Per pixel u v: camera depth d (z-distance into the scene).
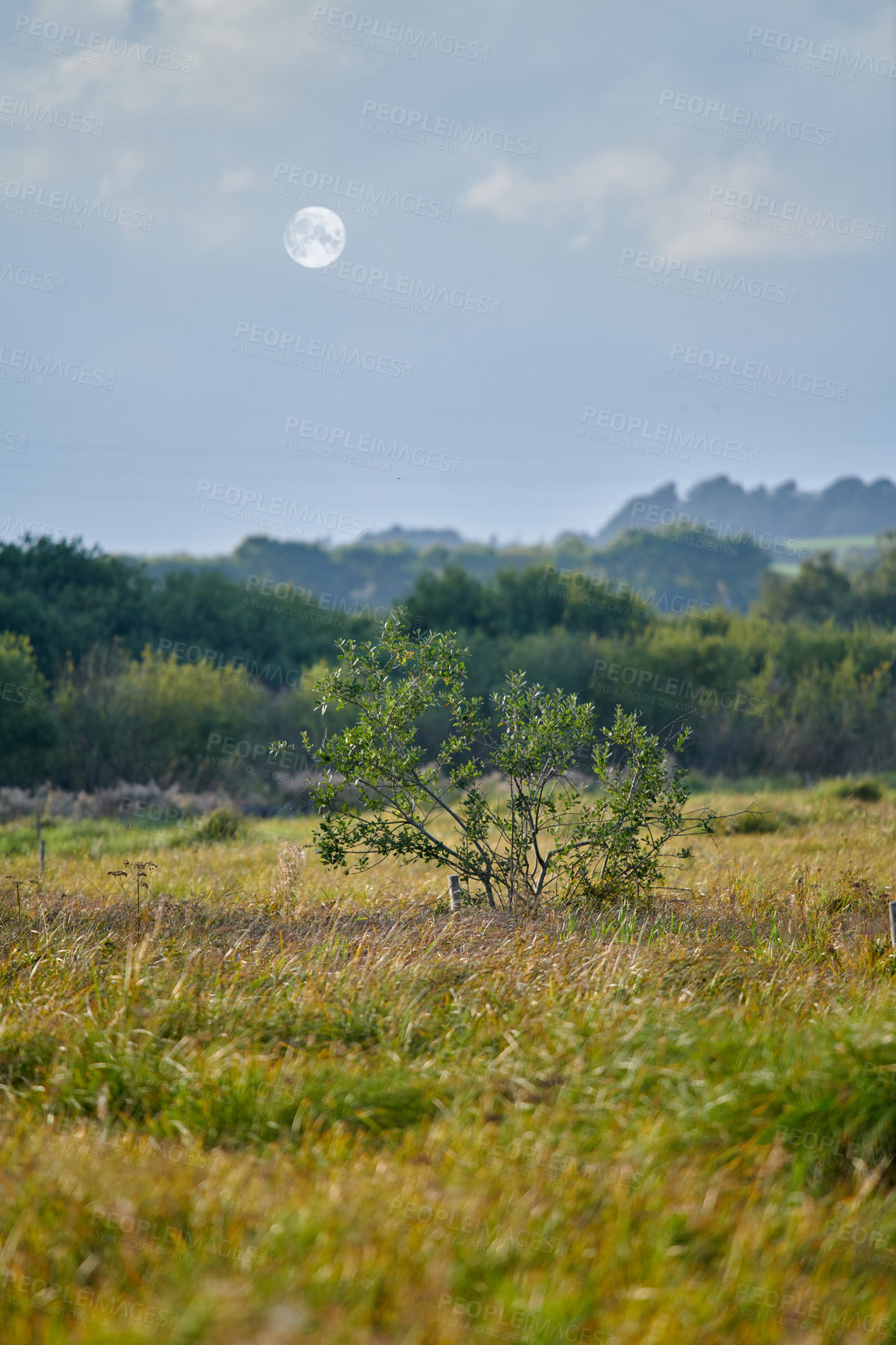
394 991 5.15
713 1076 4.05
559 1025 4.55
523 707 8.12
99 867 12.38
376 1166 3.47
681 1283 2.88
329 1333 2.56
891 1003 4.76
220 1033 4.73
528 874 7.98
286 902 8.17
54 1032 4.82
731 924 6.99
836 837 11.97
